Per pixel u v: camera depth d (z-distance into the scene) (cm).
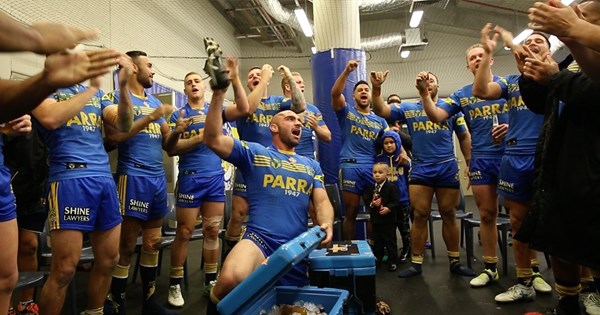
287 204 216
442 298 279
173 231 389
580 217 159
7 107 83
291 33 1040
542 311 244
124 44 616
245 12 979
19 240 260
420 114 335
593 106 156
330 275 201
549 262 347
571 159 163
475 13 1036
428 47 1173
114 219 221
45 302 200
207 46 188
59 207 201
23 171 258
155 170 267
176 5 789
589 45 134
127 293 323
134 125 236
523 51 201
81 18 522
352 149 378
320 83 448
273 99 338
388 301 278
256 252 202
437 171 329
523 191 256
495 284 304
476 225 350
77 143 209
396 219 383
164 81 731
